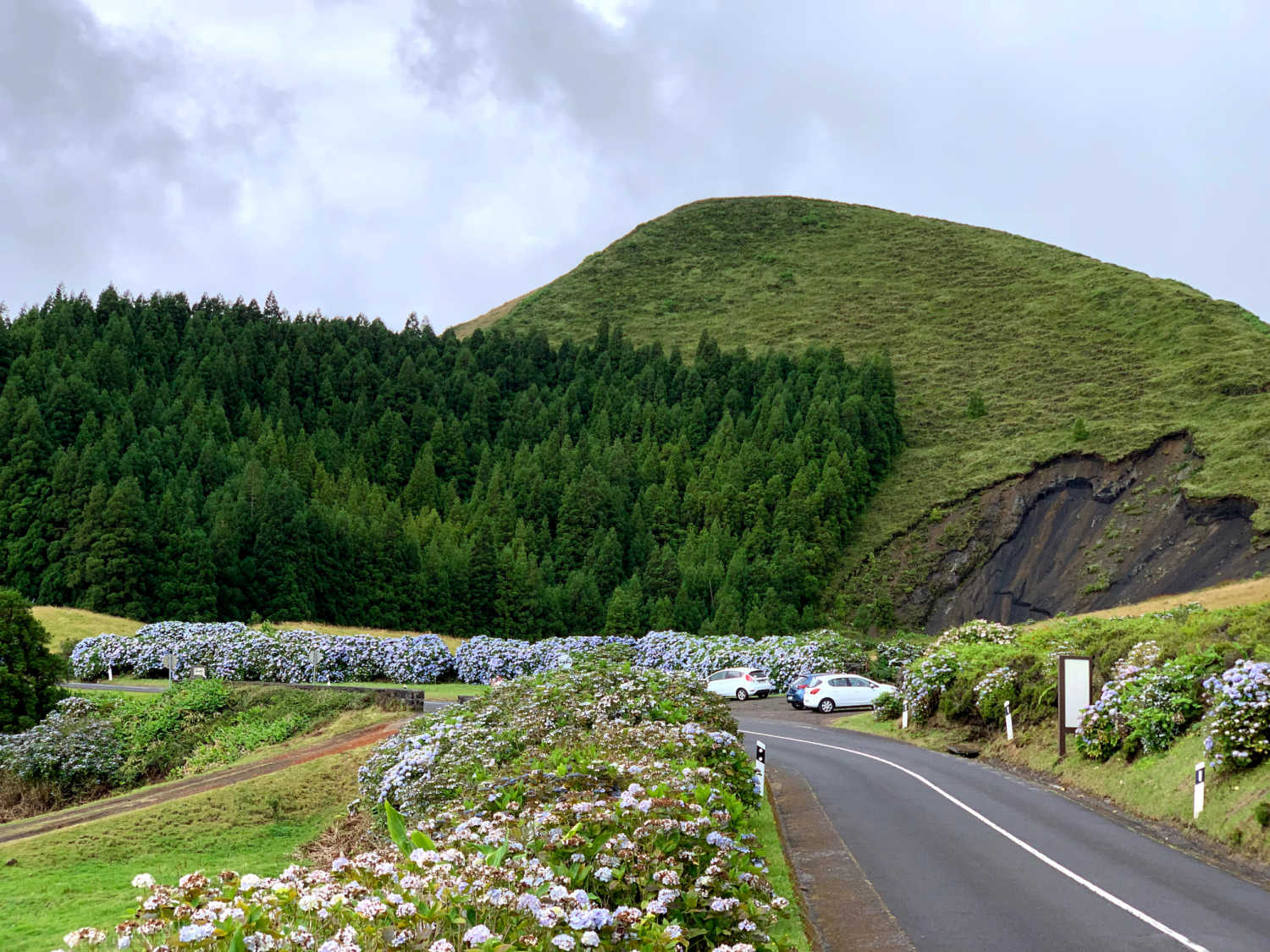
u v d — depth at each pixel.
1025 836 15.83
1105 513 91.00
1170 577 78.00
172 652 50.19
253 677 50.00
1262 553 73.75
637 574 90.31
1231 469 85.19
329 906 6.54
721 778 14.98
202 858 21.69
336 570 83.81
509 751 16.73
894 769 24.23
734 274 193.00
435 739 18.06
